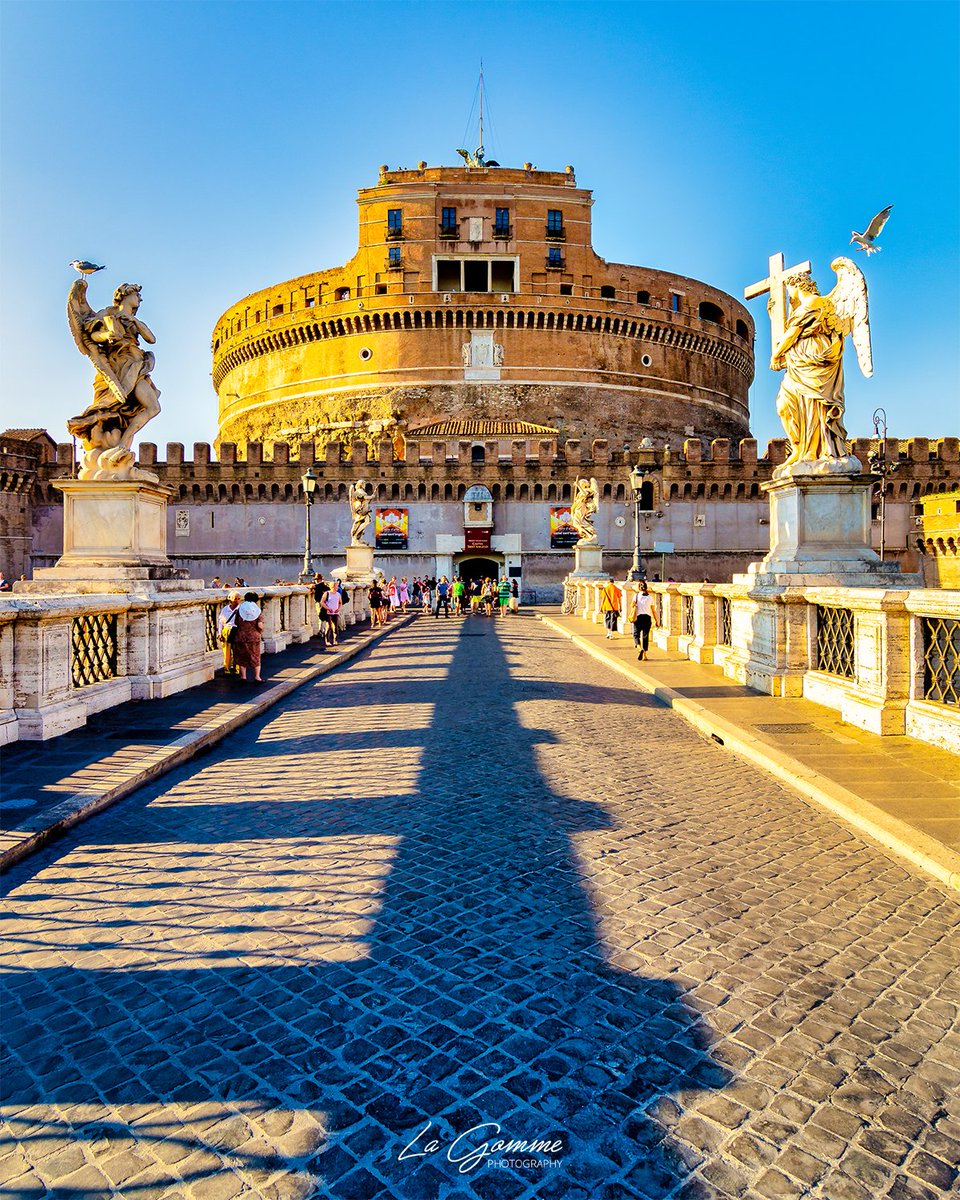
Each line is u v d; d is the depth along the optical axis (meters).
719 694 12.30
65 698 9.53
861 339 11.65
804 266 12.50
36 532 62.25
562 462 63.28
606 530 63.81
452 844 6.07
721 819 6.70
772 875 5.47
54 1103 3.16
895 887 5.27
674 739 9.92
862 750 8.54
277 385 80.88
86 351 11.95
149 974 4.15
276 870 5.54
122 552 12.04
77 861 5.69
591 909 4.93
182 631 12.91
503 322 74.44
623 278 77.75
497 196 74.25
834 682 10.78
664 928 4.67
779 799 7.27
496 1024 3.69
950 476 64.31
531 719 11.27
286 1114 3.10
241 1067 3.38
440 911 4.90
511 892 5.18
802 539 12.29
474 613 44.12
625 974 4.14
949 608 8.22
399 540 62.47
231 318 88.12
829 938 4.55
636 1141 2.96
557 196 75.19
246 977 4.12
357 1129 3.02
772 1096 3.20
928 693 9.04
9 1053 3.48
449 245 74.00
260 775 8.09
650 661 17.39
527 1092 3.22
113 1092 3.22
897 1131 3.01
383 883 5.33
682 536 64.12
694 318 82.56
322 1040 3.57
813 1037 3.60
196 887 5.25
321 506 62.91
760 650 12.94
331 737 10.01
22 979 4.09
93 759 8.05
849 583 11.91
